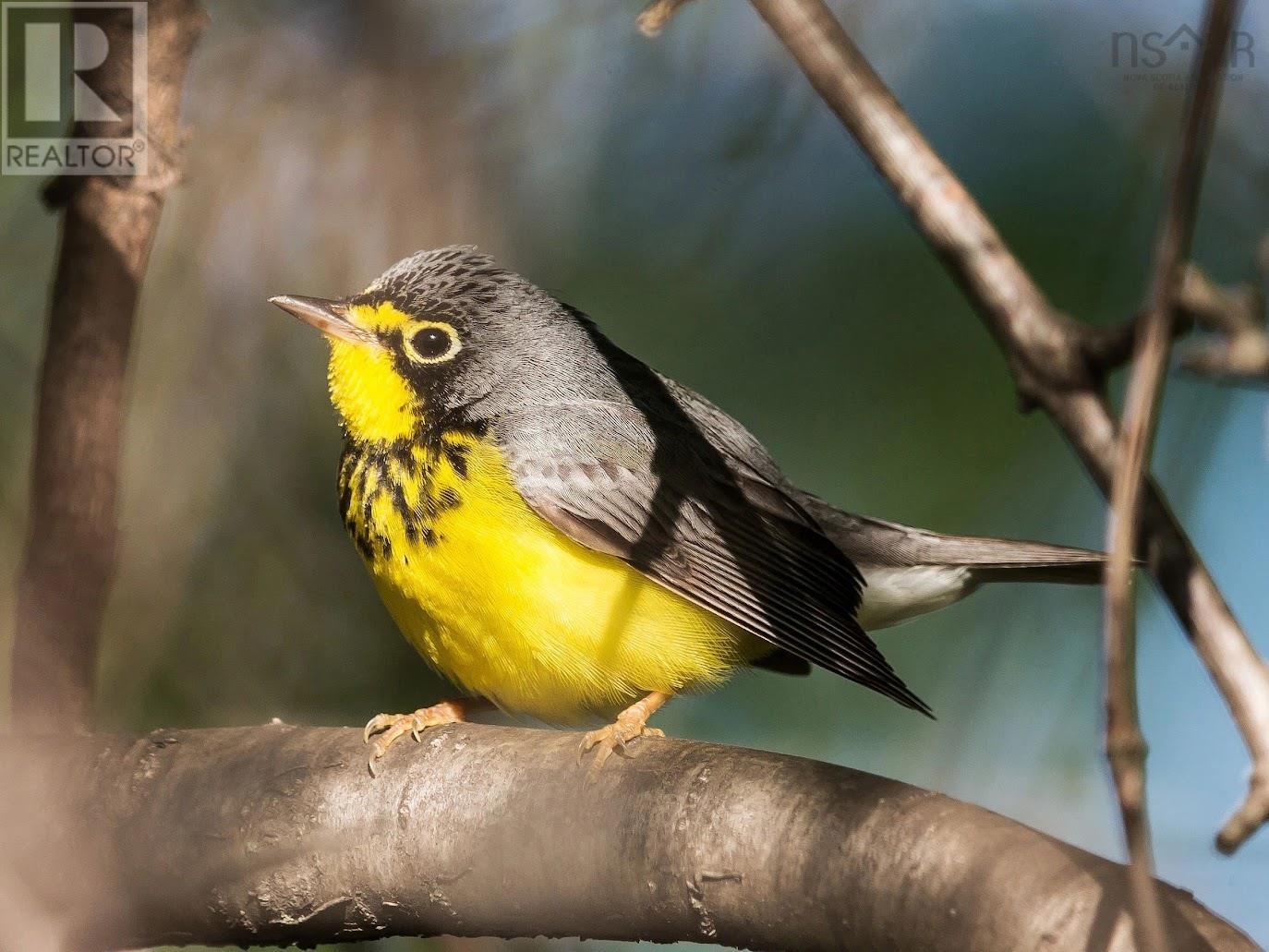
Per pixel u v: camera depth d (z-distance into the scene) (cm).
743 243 1292
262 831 739
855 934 610
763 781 660
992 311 587
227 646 1149
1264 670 514
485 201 1262
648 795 682
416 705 1191
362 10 1233
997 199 1248
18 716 798
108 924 757
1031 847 575
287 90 1205
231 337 1176
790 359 1283
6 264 1116
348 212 1213
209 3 1212
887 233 1293
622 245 1289
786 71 1147
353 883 734
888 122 613
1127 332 564
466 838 718
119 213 801
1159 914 452
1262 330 468
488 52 1254
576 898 696
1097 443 567
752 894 643
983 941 564
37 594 791
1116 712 463
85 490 795
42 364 800
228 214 1181
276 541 1173
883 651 1255
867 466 1251
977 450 1241
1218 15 458
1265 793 491
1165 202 473
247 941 755
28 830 759
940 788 990
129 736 781
